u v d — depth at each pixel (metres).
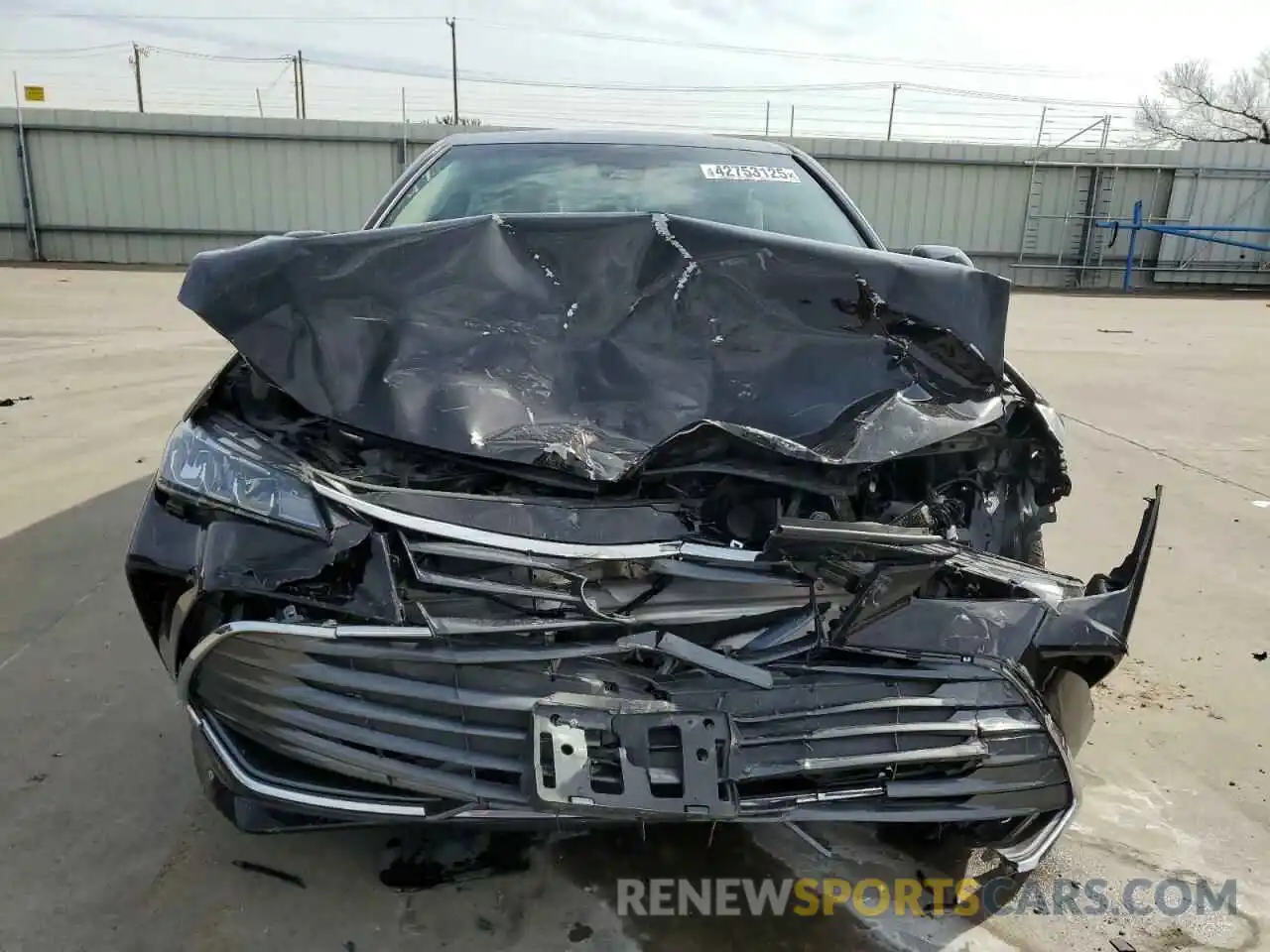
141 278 16.59
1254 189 21.97
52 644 2.92
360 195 20.62
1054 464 2.11
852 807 1.72
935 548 1.75
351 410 1.90
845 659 1.77
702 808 1.63
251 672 1.69
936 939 1.90
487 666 1.68
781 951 1.85
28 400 6.21
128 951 1.77
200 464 1.82
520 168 3.23
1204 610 3.46
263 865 2.02
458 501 1.74
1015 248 22.02
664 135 3.53
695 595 1.75
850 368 2.10
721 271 2.25
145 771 2.32
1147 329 12.89
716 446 1.82
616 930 1.88
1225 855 2.17
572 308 2.16
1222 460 5.53
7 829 2.09
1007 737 1.77
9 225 20.31
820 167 3.49
